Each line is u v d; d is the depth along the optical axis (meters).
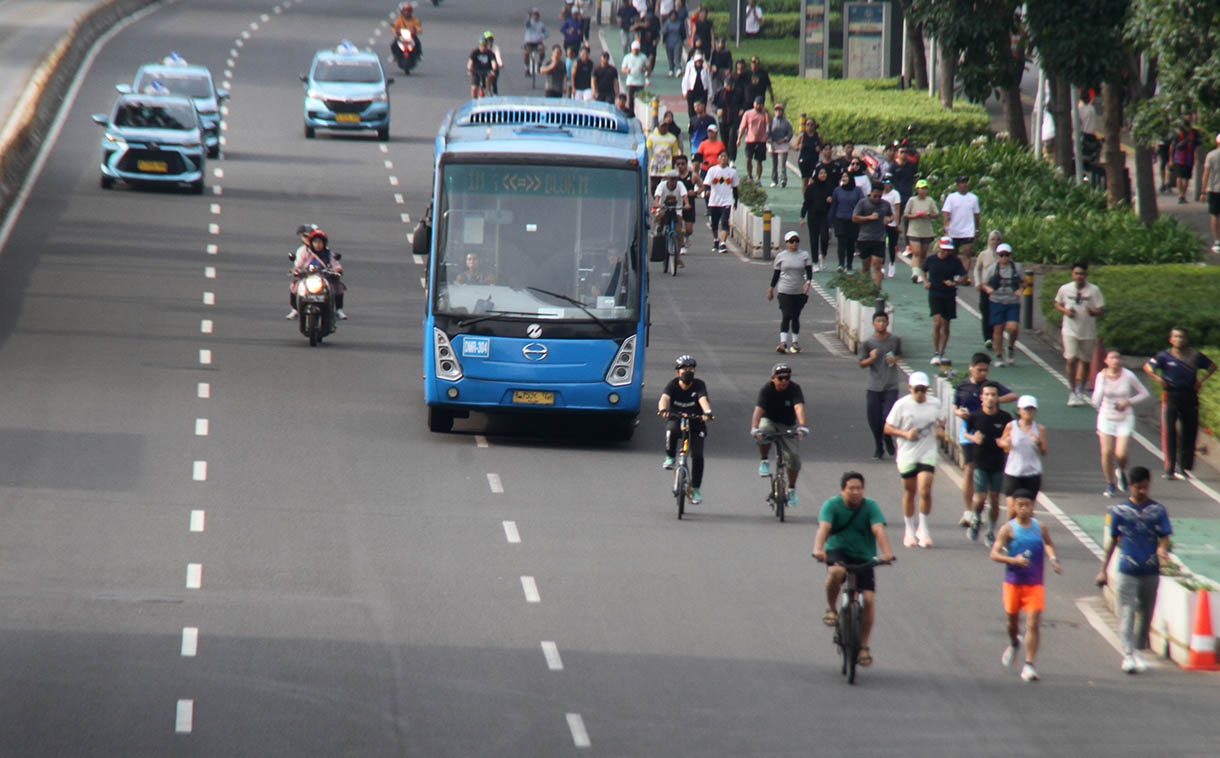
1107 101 142.00
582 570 69.38
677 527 76.00
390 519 75.06
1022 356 110.81
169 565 67.50
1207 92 107.88
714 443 91.56
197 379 98.56
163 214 144.62
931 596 68.50
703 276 133.75
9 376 96.88
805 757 51.66
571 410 88.25
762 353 110.94
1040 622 64.19
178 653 58.22
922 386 74.38
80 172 159.12
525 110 96.06
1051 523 79.75
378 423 91.56
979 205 141.50
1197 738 54.47
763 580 69.12
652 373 105.25
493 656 59.25
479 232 87.88
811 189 134.00
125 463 81.56
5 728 51.31
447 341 87.75
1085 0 133.00
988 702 57.16
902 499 81.88
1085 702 57.62
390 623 62.09
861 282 115.31
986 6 145.12
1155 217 137.75
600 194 88.12
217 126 169.88
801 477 85.31
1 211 139.88
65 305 114.81
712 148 152.75
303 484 79.75
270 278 126.38
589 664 58.84
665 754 51.41
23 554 68.00
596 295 88.00
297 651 58.84
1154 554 61.41
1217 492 85.50
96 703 53.59
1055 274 120.56
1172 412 86.94
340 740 51.50
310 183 161.38
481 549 71.50
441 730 52.59
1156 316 106.25
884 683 58.44
